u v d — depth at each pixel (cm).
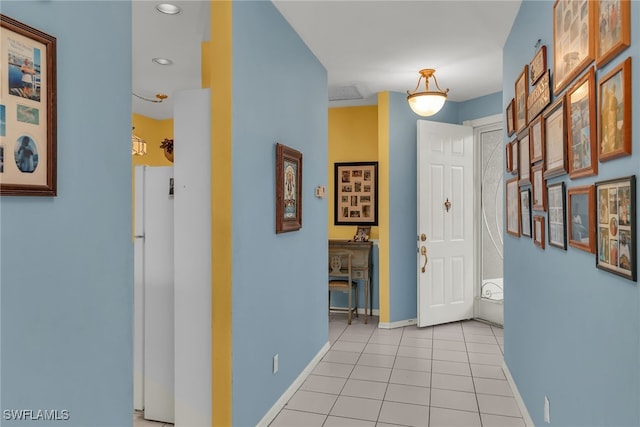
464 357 389
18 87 106
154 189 276
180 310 244
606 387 149
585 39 160
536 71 233
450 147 498
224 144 230
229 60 229
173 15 296
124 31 141
